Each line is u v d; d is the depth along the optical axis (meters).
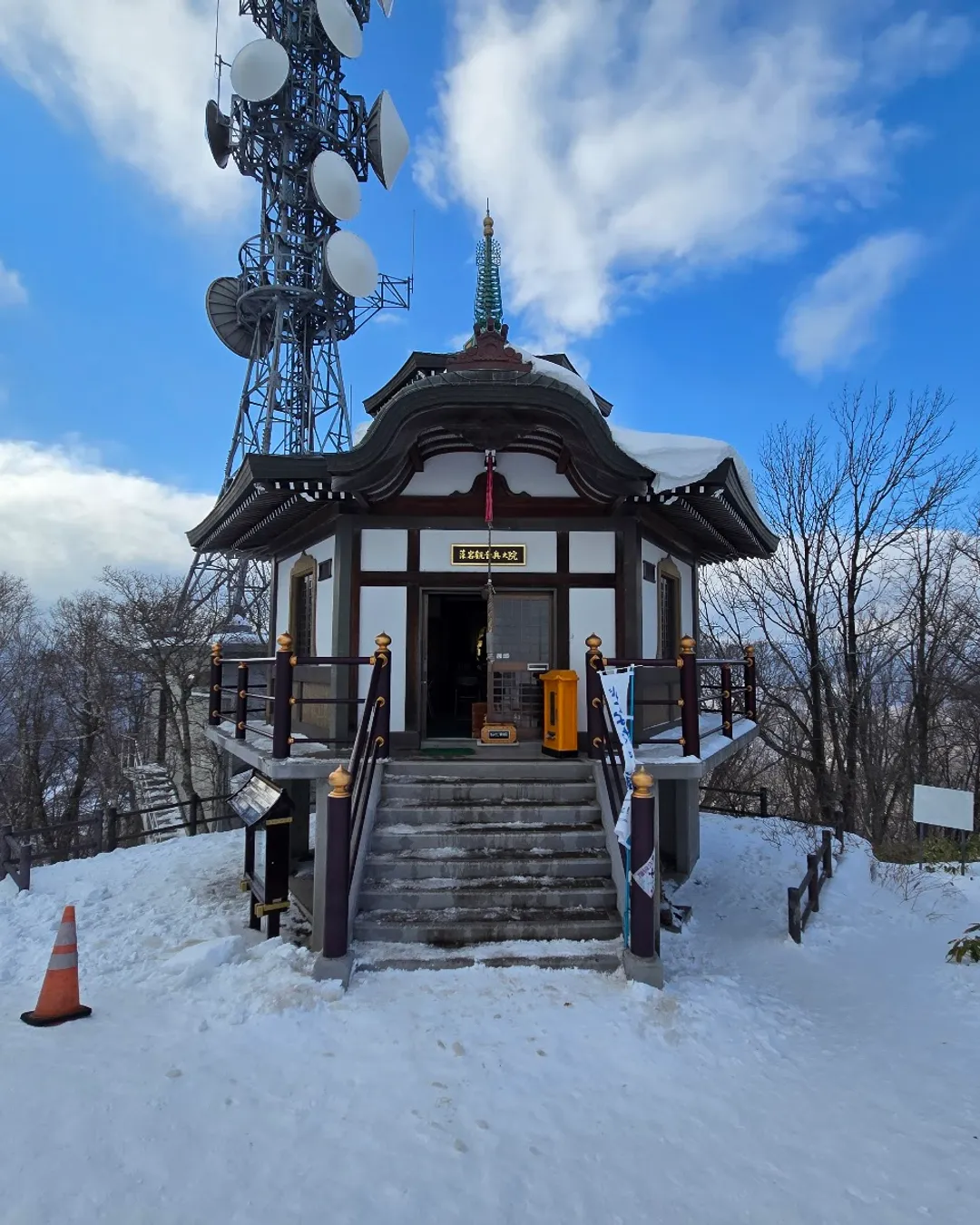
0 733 26.31
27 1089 3.66
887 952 6.84
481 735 8.29
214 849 10.95
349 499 8.22
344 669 8.23
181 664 24.53
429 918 5.73
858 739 19.20
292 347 25.52
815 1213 3.05
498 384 7.05
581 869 6.20
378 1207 2.98
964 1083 4.24
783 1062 4.39
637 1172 3.27
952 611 19.72
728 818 13.32
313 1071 3.99
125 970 5.81
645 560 8.95
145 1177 3.08
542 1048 4.30
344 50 20.61
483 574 8.37
